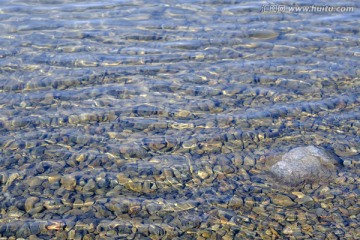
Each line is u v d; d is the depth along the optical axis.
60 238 12.32
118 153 15.54
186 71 20.39
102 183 14.27
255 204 13.52
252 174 14.70
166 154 15.52
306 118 17.36
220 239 12.36
